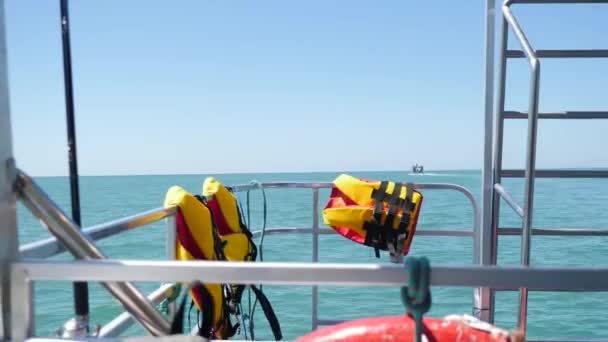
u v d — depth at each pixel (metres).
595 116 2.15
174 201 2.34
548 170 2.20
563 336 5.70
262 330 5.95
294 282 1.10
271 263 1.11
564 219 20.00
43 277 1.13
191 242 2.33
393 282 1.08
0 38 1.09
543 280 1.05
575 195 38.53
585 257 10.52
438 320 1.13
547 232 2.23
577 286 1.05
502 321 6.11
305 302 7.00
